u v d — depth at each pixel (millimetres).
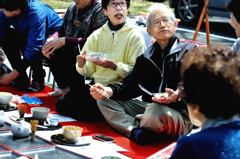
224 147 2414
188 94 2521
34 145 4406
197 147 2443
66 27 6191
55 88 6578
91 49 5594
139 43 5363
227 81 2445
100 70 5477
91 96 5430
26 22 6262
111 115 5164
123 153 4586
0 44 6535
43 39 6273
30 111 5434
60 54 6016
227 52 2539
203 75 2469
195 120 2588
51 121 4938
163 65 5000
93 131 5125
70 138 4508
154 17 4973
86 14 5957
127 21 5531
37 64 6324
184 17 12477
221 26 12797
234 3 4844
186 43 5016
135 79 5121
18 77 6391
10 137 4523
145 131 4852
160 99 4742
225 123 2486
